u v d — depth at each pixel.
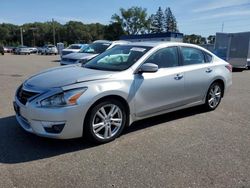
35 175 3.35
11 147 4.09
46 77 4.41
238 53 17.75
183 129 5.06
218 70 6.19
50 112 3.80
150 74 4.79
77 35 108.94
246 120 5.71
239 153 4.08
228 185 3.22
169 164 3.69
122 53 5.16
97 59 5.36
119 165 3.63
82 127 4.04
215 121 5.59
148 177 3.36
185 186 3.18
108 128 4.32
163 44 5.23
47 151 3.99
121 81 4.38
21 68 16.39
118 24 101.06
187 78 5.40
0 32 113.12
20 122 4.29
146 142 4.41
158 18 99.75
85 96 3.97
